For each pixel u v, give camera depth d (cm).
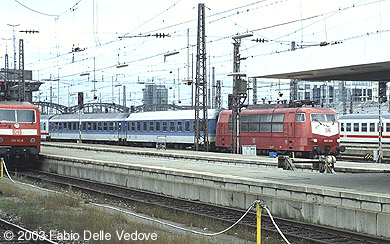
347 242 1316
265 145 3956
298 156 3788
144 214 1756
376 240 1291
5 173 3173
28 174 3228
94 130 6009
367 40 1520
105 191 2409
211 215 1733
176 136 4900
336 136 3731
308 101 3847
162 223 1528
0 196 2080
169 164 2945
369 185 1694
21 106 3144
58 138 6575
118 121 5684
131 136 5506
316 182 1800
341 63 1608
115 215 1591
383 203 1354
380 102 3678
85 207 1788
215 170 2508
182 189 2130
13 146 3097
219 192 1922
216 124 4562
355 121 5225
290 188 1642
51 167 3334
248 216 1688
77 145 5272
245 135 4144
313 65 1709
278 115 3853
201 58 4297
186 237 1270
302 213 1572
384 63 1515
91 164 2883
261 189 1769
